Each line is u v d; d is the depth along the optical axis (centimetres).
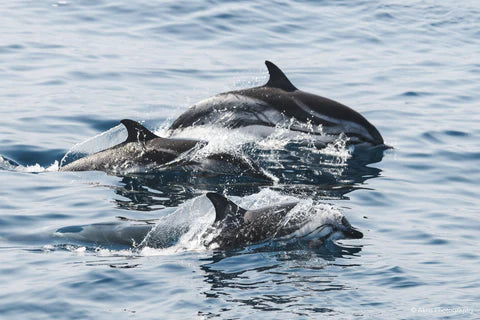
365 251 4125
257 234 4175
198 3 9800
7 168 5462
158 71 7875
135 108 6862
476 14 10219
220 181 5309
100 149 5944
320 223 4262
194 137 6053
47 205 4775
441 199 5022
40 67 7781
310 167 5700
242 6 9825
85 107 6788
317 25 9556
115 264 3922
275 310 3406
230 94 6544
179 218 4481
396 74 8062
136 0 9781
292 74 7944
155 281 3722
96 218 4547
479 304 3475
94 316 3394
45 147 5853
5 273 3806
